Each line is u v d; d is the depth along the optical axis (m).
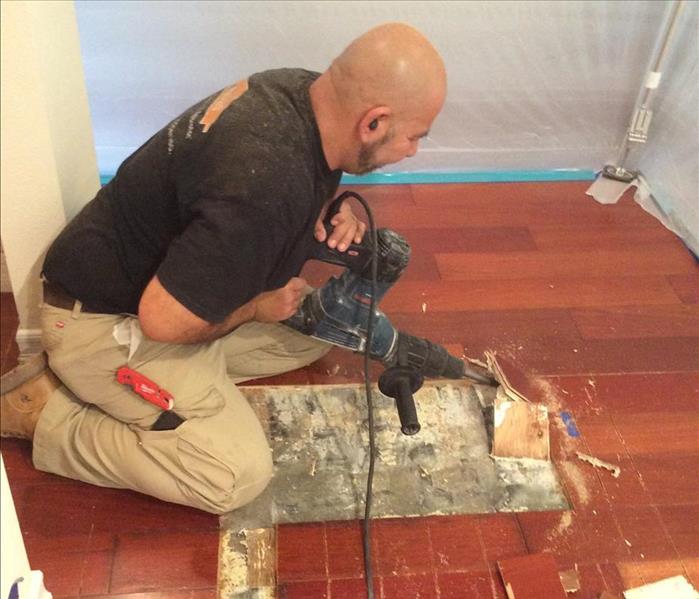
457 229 2.17
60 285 1.27
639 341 1.84
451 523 1.40
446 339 1.80
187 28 2.04
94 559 1.30
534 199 2.32
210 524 1.36
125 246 1.21
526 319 1.88
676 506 1.46
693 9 2.07
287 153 1.07
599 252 2.12
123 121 2.21
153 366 1.32
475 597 1.30
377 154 1.14
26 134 1.26
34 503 1.38
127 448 1.34
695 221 2.12
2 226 1.37
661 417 1.64
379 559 1.33
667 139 2.27
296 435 1.53
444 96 1.09
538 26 2.12
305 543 1.35
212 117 1.10
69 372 1.30
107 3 1.97
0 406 1.38
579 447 1.57
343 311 1.46
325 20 2.06
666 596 1.31
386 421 1.58
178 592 1.26
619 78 2.26
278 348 1.61
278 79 1.14
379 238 1.39
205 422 1.34
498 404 1.57
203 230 1.05
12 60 1.18
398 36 1.04
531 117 2.33
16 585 1.04
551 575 1.32
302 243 1.19
